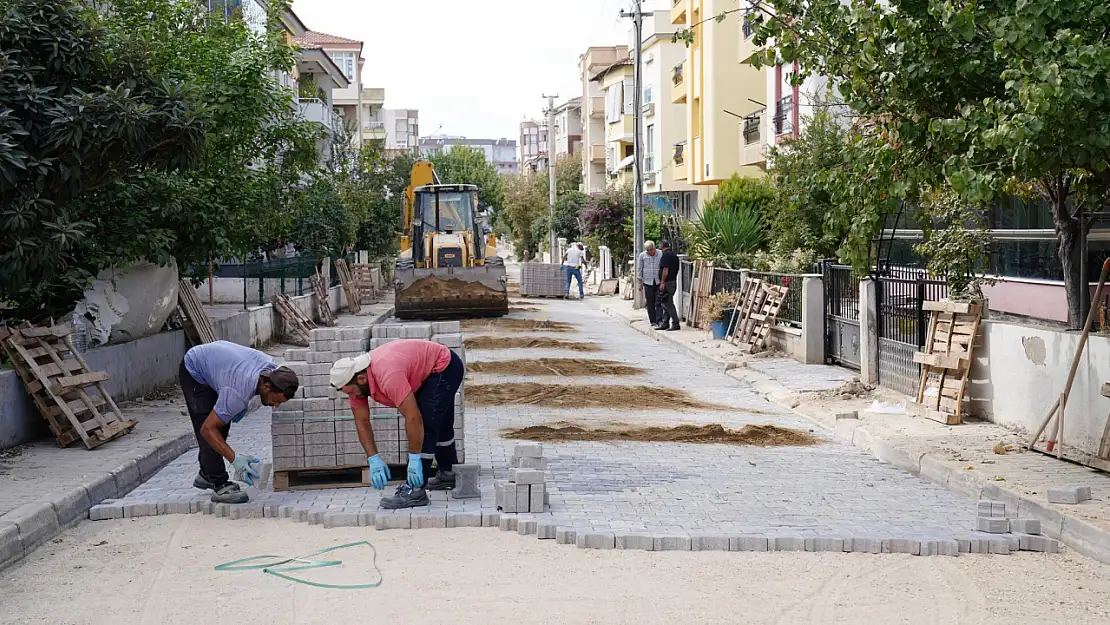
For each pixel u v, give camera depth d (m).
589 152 75.38
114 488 8.86
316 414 8.61
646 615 5.75
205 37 16.44
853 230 10.17
